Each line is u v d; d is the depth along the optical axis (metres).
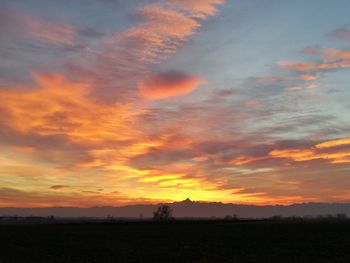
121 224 120.19
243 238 63.06
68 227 103.62
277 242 55.47
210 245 51.94
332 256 39.78
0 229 93.94
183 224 119.19
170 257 40.31
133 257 40.31
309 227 93.38
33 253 43.94
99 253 43.97
